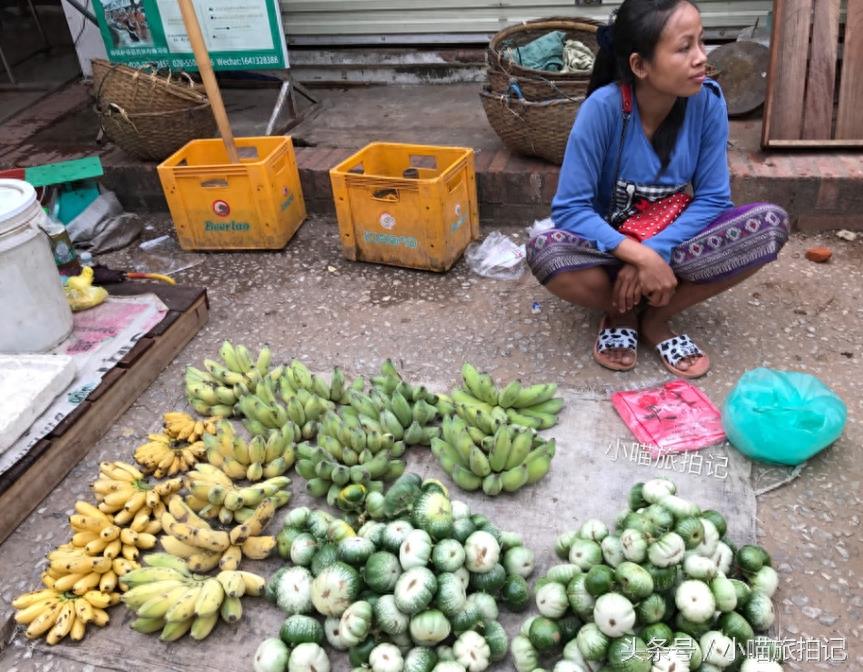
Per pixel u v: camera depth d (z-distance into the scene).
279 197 4.17
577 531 2.24
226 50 4.94
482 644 1.93
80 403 2.85
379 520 2.33
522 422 2.71
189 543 2.26
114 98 4.46
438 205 3.65
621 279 2.79
